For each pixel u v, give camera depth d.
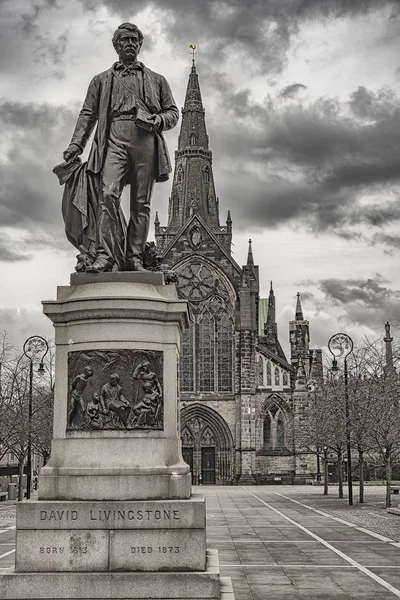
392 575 19.47
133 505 11.62
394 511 42.47
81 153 14.13
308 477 93.56
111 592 11.16
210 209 146.75
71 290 13.22
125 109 13.80
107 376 12.61
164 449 12.47
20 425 52.22
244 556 23.64
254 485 92.94
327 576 19.30
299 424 95.00
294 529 33.44
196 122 149.75
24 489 68.12
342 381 63.47
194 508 11.59
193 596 11.14
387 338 59.56
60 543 11.53
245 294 97.56
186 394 96.38
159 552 11.48
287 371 96.94
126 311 12.64
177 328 13.05
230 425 95.56
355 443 55.41
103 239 13.52
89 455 12.36
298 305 104.06
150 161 13.91
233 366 97.00
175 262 98.88
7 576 11.23
